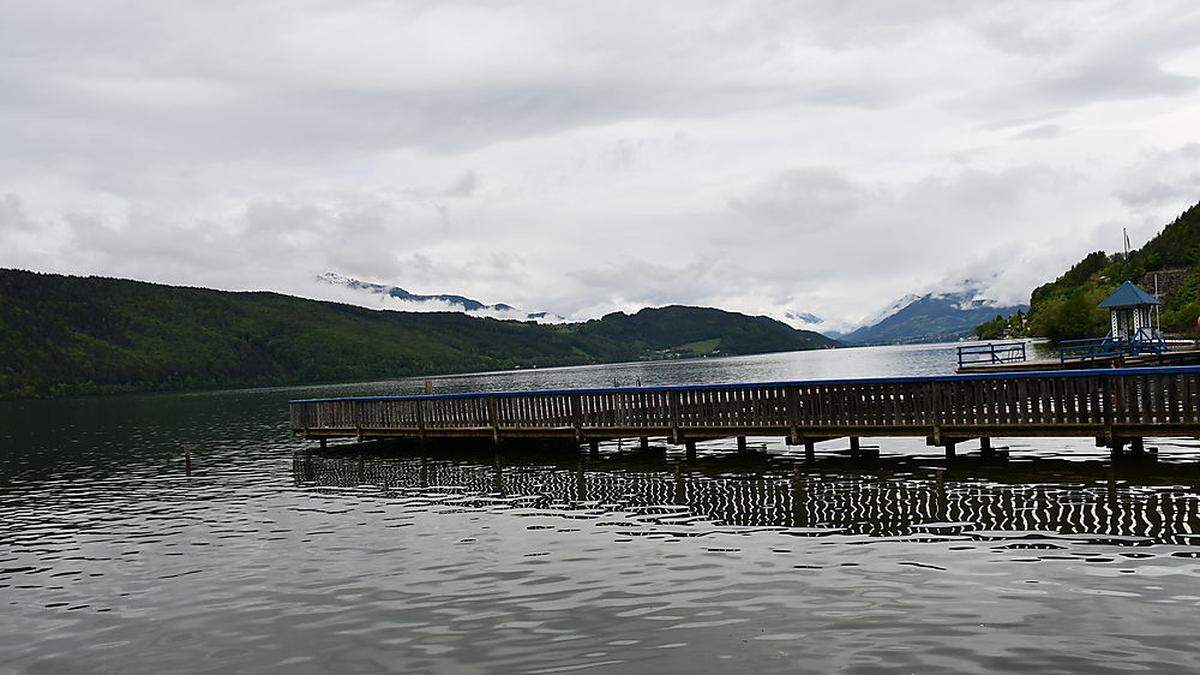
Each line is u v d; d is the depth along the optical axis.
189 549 20.95
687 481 26.22
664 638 12.63
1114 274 151.50
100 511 27.39
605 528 20.23
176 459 41.84
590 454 33.00
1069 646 11.42
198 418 78.06
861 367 126.56
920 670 10.92
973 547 16.44
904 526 18.50
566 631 13.20
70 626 15.31
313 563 18.61
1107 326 95.19
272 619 14.87
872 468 26.27
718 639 12.46
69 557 20.92
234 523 24.00
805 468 27.19
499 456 34.56
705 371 166.38
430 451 37.47
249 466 37.12
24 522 26.06
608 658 12.00
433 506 24.59
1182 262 134.00
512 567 17.12
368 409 40.34
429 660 12.39
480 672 11.78
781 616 13.27
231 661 13.02
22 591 17.89
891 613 13.08
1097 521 17.75
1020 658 11.12
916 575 14.90
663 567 16.44
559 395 33.78
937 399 26.23
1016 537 16.95
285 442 47.88
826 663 11.33
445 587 16.02
